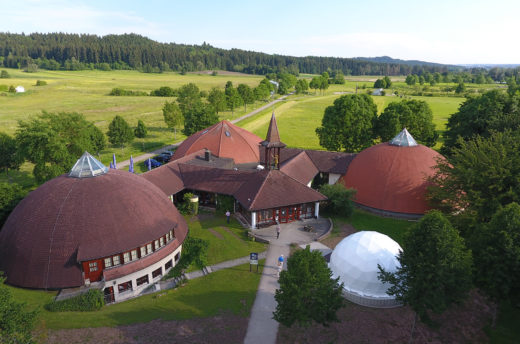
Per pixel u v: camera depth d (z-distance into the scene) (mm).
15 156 52281
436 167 41562
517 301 24500
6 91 172375
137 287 31797
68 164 52438
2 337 19203
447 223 23594
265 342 24734
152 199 35750
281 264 33156
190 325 26266
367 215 47250
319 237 40812
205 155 54750
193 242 38688
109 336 24688
